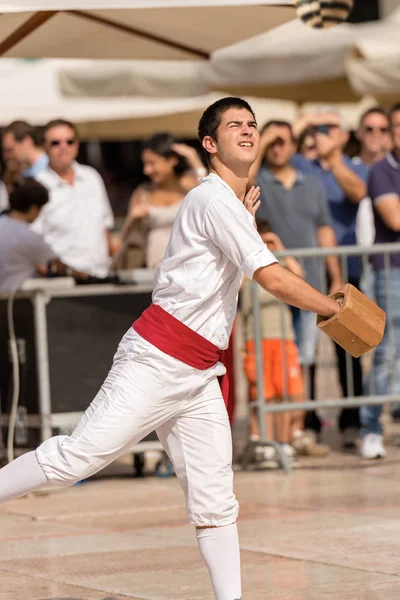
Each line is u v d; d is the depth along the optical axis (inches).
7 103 828.6
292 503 390.3
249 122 243.9
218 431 244.1
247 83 711.7
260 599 270.7
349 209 548.1
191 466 244.4
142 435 244.5
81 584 292.0
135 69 745.6
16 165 543.5
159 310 241.4
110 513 389.7
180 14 420.8
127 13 420.2
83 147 1266.0
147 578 296.2
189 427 244.4
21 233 459.5
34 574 304.7
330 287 529.3
